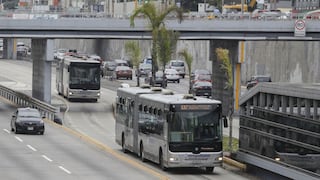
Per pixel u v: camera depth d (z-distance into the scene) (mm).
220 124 82438
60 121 136750
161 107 83812
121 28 156750
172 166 81125
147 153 88688
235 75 160875
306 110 72250
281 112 77125
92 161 88500
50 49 157875
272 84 79062
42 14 164250
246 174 83188
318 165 68562
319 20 157875
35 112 120625
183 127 81438
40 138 111812
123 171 80562
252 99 84438
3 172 78250
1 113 149500
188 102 81875
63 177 75562
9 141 107000
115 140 109688
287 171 73812
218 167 87375
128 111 97438
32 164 84938
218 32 158875
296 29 157625
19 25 153125
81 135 117188
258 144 81812
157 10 155000
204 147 81500
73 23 155125
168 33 151500
